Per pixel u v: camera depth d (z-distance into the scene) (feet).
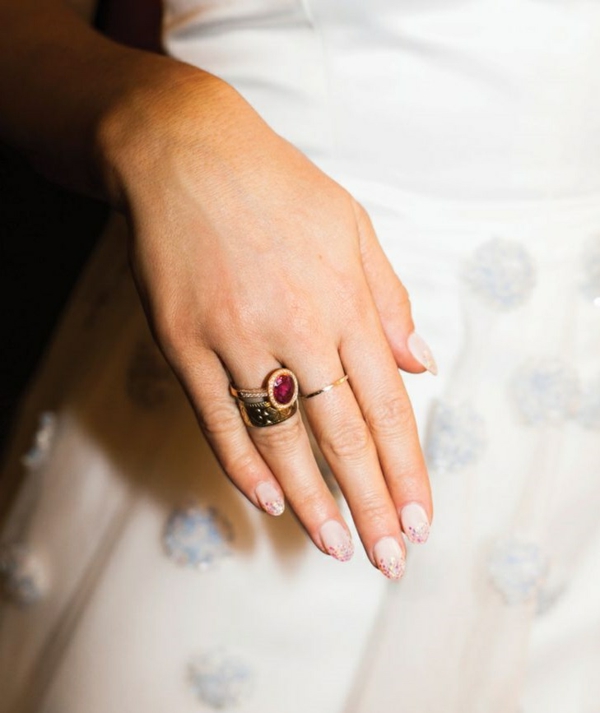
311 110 1.71
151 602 1.70
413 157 1.71
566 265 1.78
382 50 1.65
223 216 1.43
